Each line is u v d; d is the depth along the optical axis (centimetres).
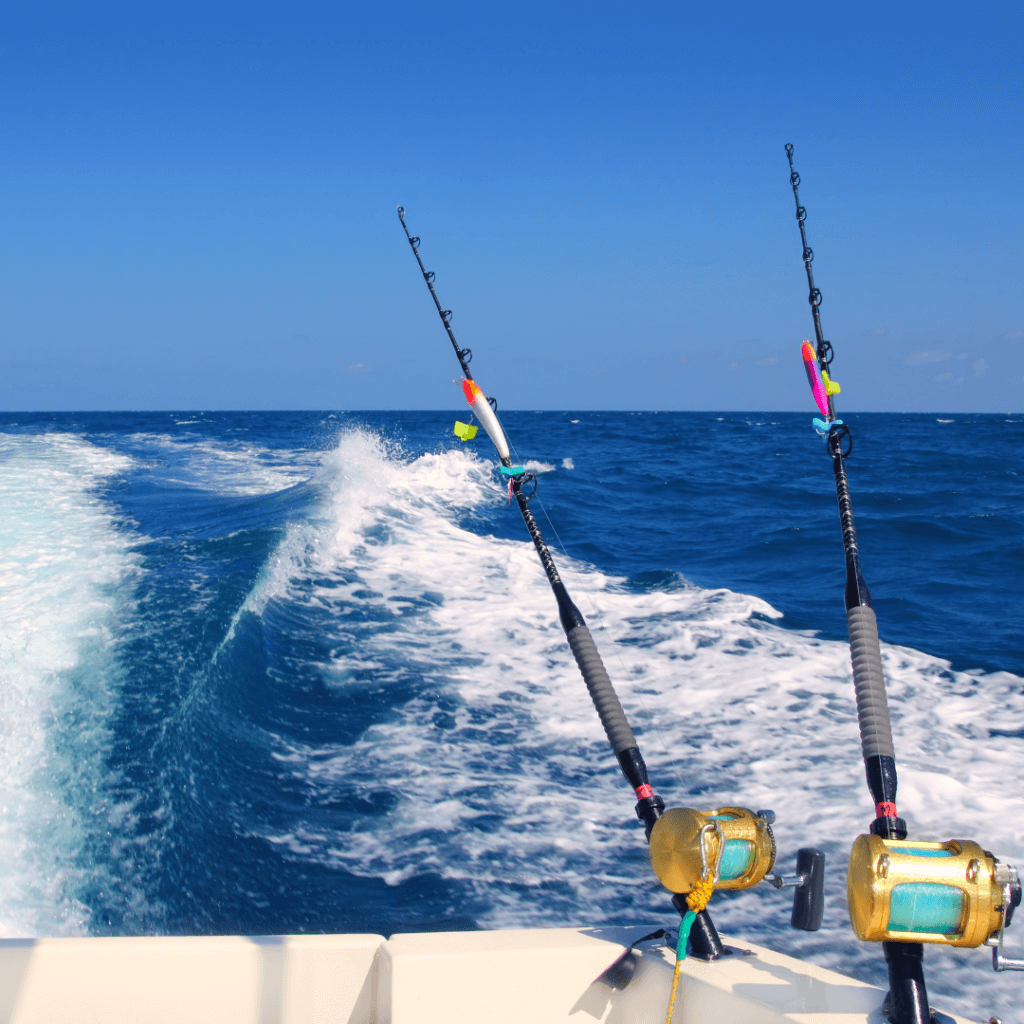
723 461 2798
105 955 152
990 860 116
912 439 3934
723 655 670
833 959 313
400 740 502
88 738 448
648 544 1282
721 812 149
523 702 564
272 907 340
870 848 118
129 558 824
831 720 533
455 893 350
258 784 439
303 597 800
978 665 653
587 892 354
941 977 299
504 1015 153
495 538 1212
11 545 885
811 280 198
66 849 362
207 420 5872
